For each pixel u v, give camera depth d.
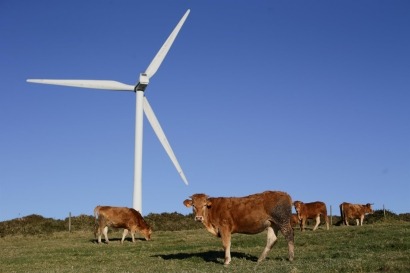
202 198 18.69
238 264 18.03
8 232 46.09
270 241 18.69
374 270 14.16
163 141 42.56
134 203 41.31
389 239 23.25
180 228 49.62
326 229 35.69
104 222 31.36
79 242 32.84
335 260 16.72
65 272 18.16
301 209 35.72
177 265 18.89
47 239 37.34
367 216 50.81
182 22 43.00
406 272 13.56
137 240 33.00
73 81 40.59
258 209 18.34
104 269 18.39
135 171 41.47
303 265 15.73
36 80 40.03
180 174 42.69
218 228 18.73
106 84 41.31
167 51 42.44
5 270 20.05
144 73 41.22
